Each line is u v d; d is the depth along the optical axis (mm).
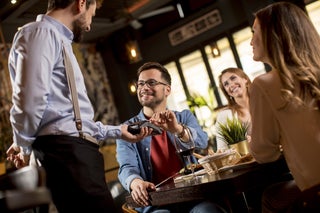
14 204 814
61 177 1491
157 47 8055
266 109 1425
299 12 1451
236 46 7074
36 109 1460
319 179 1303
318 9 5996
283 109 1374
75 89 1625
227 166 1830
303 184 1354
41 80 1483
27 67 1475
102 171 1620
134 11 6793
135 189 1963
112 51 8375
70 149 1519
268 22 1442
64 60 1629
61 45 1629
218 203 2078
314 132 1322
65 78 1627
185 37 7629
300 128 1344
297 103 1341
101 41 8234
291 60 1374
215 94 7320
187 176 1960
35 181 910
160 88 2543
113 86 8477
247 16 6609
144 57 8227
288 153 1410
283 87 1368
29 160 1686
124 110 8406
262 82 1432
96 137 1790
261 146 1483
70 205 1498
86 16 1761
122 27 7699
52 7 1704
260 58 1547
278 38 1402
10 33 6047
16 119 1479
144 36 8219
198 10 7379
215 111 7133
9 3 4977
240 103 3352
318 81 1352
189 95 7684
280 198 1626
